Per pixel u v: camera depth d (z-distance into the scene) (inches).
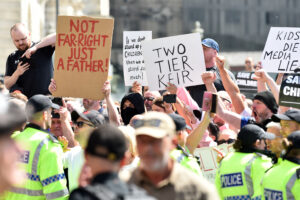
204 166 883.4
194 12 6299.2
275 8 6387.8
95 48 920.9
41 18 3634.4
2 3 2908.5
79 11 3907.5
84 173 519.2
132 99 965.2
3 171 407.5
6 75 1032.2
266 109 885.2
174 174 554.9
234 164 797.2
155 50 971.3
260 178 779.4
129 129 746.2
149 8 6161.4
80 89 924.0
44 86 1003.3
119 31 6077.8
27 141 805.9
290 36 1055.0
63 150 885.2
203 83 963.3
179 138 741.9
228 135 938.1
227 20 6328.7
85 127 814.5
